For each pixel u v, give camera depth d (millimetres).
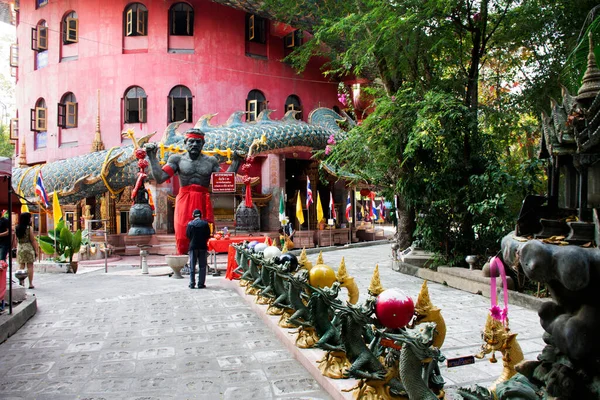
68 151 26938
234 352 6258
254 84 28328
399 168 13664
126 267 17906
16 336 7254
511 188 11070
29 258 11961
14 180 23719
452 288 11305
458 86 12812
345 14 15844
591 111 2883
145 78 26219
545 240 2859
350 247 26641
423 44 12656
